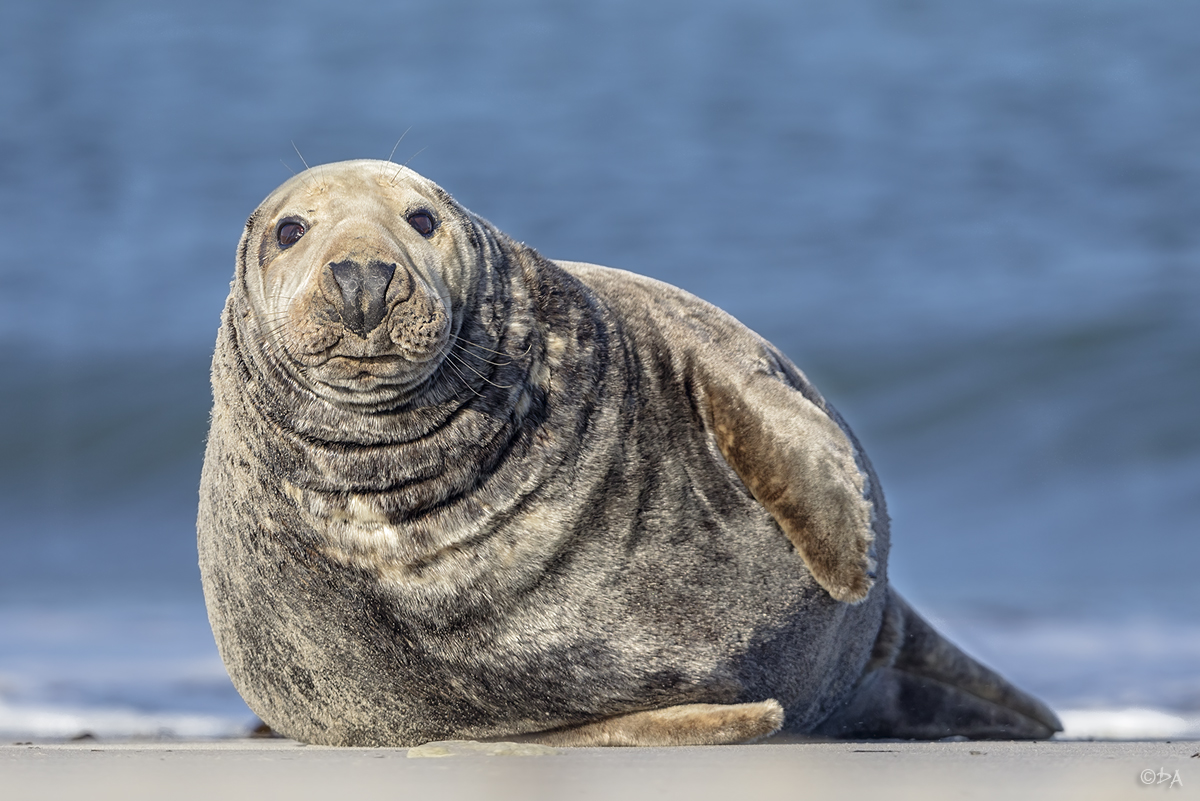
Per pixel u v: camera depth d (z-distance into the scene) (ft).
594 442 62.90
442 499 60.08
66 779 44.60
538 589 61.77
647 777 44.01
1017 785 42.39
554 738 66.64
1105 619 148.25
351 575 62.03
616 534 62.69
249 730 96.84
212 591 72.02
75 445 240.32
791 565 66.85
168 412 247.29
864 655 79.36
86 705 110.83
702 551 64.54
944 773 45.50
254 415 62.69
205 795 40.09
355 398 58.49
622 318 68.28
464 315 60.75
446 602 61.62
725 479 66.03
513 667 63.16
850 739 85.97
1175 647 132.67
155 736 92.12
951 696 89.56
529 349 62.23
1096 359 235.81
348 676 66.39
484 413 60.23
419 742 68.59
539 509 61.16
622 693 64.59
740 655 66.28
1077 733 94.22
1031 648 133.69
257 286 61.93
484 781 43.06
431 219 61.77
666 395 66.28
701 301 73.05
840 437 66.18
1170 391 224.33
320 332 56.49
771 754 53.88
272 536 63.77
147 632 153.17
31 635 151.53
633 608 63.31
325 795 39.88
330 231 59.47
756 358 70.03
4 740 87.66
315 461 60.70
